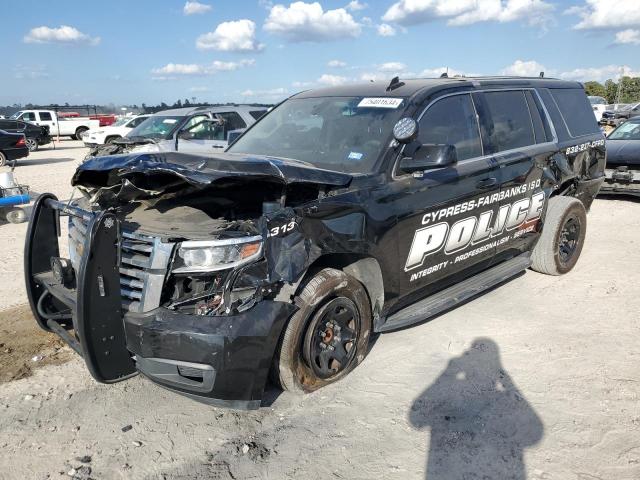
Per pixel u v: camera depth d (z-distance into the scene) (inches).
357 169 155.7
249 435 128.6
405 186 155.9
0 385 148.8
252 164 128.0
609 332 183.6
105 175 145.7
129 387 149.6
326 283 136.6
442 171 169.5
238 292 122.3
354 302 147.6
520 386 149.4
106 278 119.6
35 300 162.4
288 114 197.6
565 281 234.8
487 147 191.0
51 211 163.8
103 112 1585.9
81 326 118.4
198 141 448.8
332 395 144.6
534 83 230.1
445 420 134.0
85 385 149.9
